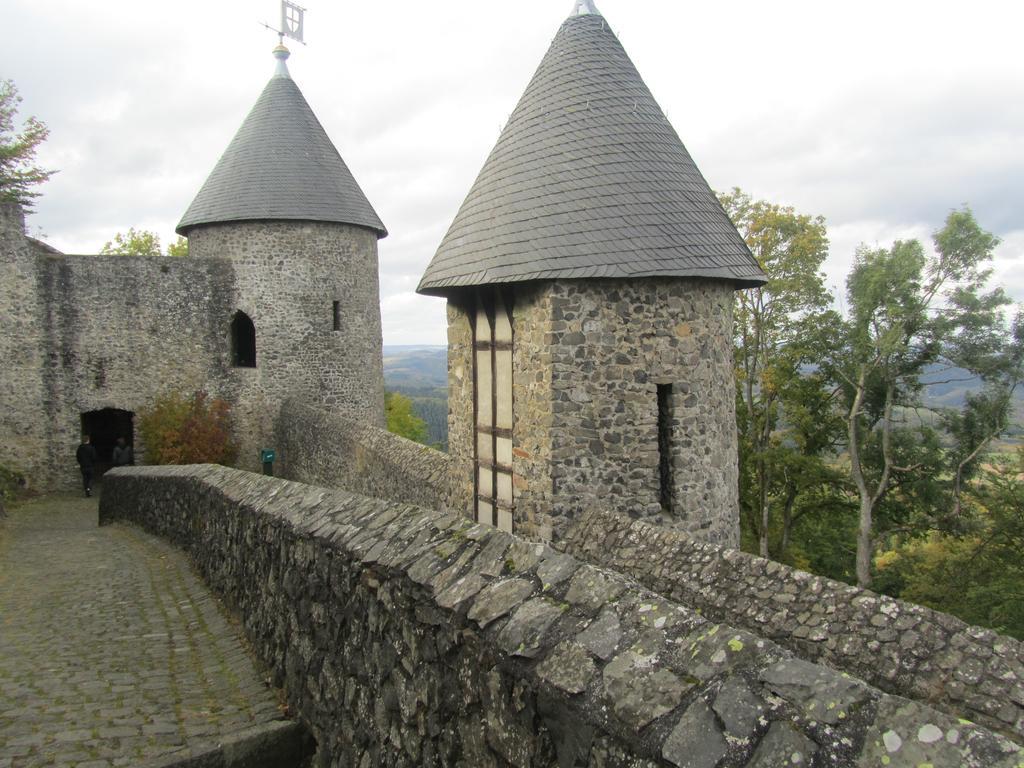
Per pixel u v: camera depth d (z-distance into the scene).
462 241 9.24
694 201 8.75
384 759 3.32
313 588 4.26
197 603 6.95
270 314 21.89
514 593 2.70
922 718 1.71
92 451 20.12
